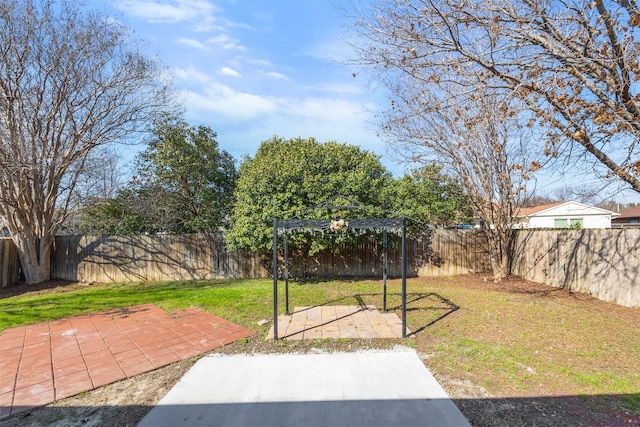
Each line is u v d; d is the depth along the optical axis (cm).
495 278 916
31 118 860
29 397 314
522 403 288
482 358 384
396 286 852
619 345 420
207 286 898
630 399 292
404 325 454
